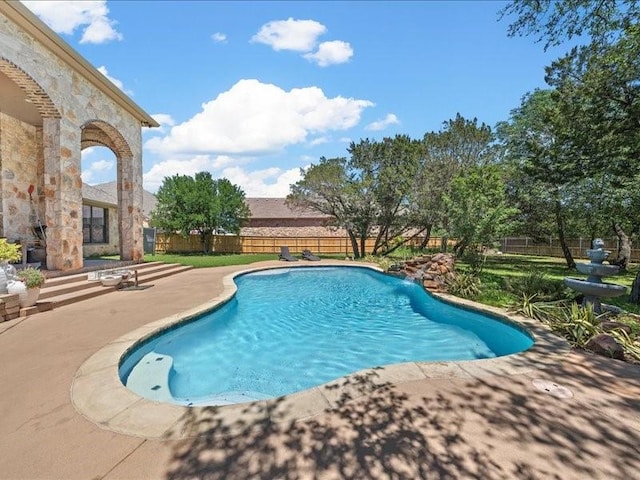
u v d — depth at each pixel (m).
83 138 12.58
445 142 19.58
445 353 6.20
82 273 9.18
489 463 2.35
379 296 11.20
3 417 2.96
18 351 4.53
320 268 17.47
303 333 7.30
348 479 2.19
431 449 2.50
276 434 2.70
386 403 3.21
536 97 15.78
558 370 4.04
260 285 13.08
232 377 5.07
